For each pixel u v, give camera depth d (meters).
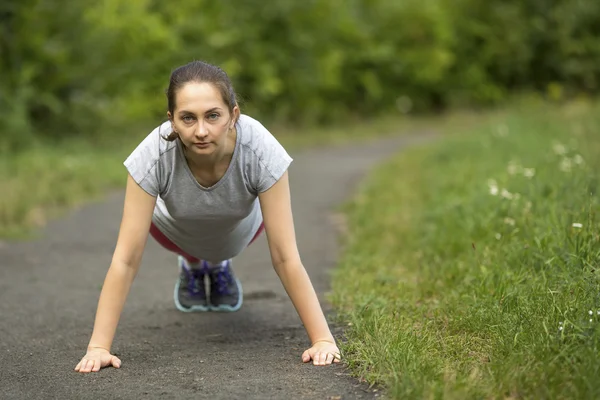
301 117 22.92
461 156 13.50
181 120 4.36
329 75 23.11
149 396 4.19
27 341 5.36
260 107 22.19
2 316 6.01
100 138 17.55
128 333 5.55
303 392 4.17
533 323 4.62
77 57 17.69
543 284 5.20
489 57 27.48
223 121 4.38
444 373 4.10
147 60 19.33
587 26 27.88
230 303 6.12
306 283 4.79
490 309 5.00
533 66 28.12
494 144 14.18
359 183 12.73
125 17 19.00
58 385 4.42
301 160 16.33
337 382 4.30
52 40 17.12
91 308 6.24
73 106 17.59
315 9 23.28
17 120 15.59
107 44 18.17
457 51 27.38
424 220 8.52
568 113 18.72
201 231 5.14
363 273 6.87
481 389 3.87
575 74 27.78
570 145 11.58
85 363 4.62
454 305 5.29
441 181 10.75
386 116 25.39
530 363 4.06
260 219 5.41
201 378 4.46
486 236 6.91
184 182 4.73
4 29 16.81
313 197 11.59
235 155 4.65
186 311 6.14
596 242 5.63
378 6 26.44
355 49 25.14
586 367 3.94
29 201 10.68
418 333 4.86
